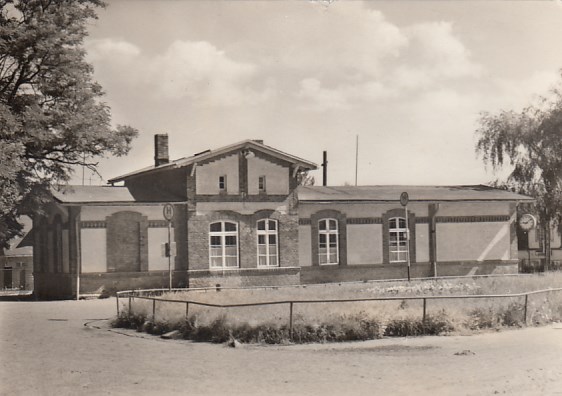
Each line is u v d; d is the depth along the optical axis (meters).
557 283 25.94
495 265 37.53
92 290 30.02
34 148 29.47
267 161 33.53
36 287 34.72
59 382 11.75
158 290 26.73
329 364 12.77
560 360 12.89
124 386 11.36
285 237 33.72
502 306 17.64
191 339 16.28
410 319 16.19
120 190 32.66
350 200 34.88
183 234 31.98
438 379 11.52
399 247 36.09
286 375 11.91
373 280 33.38
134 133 32.03
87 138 29.89
